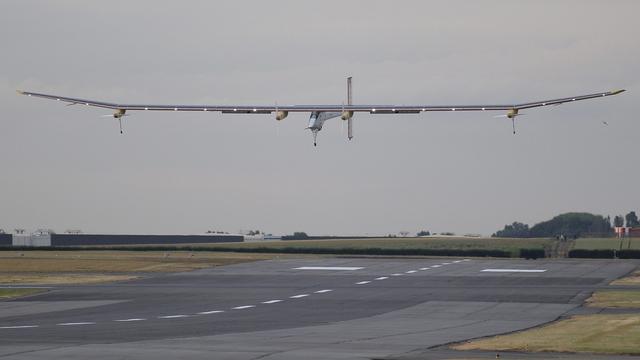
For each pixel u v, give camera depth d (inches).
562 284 3631.9
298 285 3718.0
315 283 3818.9
